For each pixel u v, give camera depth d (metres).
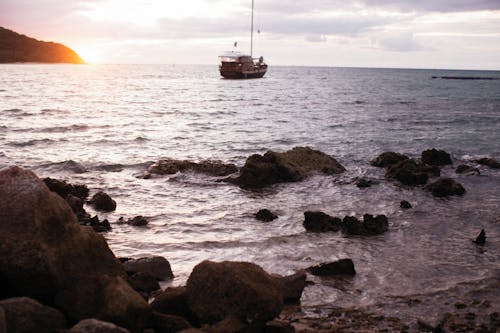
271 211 21.12
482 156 35.53
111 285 8.98
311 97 95.62
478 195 24.75
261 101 83.88
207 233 17.97
